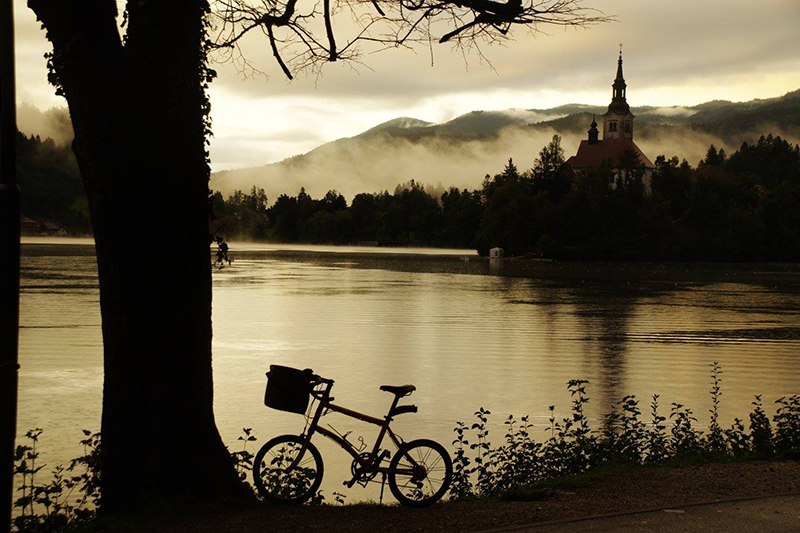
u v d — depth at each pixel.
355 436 17.58
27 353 30.02
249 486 8.63
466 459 11.18
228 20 8.66
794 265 153.00
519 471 10.88
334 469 14.82
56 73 7.81
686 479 9.12
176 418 8.11
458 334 39.28
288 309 52.03
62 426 18.55
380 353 32.44
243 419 19.30
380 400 22.45
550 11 8.20
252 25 8.72
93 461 8.77
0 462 5.84
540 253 159.62
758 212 177.75
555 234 164.00
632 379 26.33
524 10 8.17
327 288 72.94
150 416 8.06
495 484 10.84
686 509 7.43
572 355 32.25
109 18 7.81
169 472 8.04
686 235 174.38
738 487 8.59
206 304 8.35
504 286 80.88
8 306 5.87
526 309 54.81
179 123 7.99
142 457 8.06
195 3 8.07
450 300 61.50
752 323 47.12
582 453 11.77
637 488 8.67
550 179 182.50
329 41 8.77
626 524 6.96
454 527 7.17
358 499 12.88
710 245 164.12
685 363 30.23
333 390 24.05
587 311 54.22
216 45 8.80
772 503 7.64
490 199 178.00
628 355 32.38
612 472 9.76
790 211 179.12
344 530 7.17
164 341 8.06
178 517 7.58
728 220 170.00
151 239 7.99
